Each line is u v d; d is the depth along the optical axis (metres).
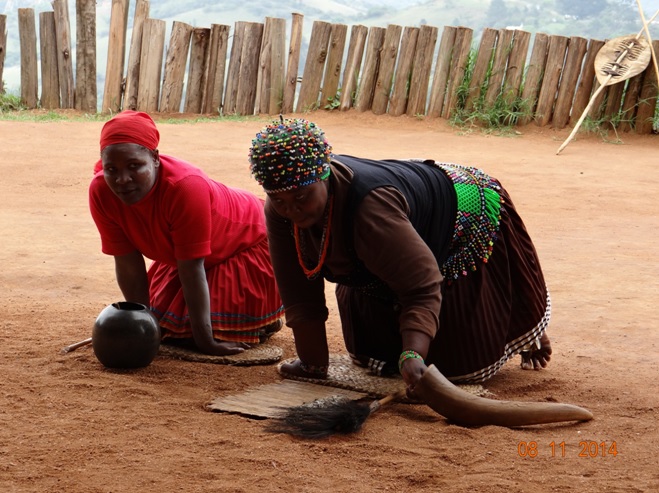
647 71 16.84
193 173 4.84
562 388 4.85
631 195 11.83
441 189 4.54
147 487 3.33
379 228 4.07
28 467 3.48
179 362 5.09
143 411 4.16
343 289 5.00
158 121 17.05
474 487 3.40
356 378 4.80
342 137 15.94
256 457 3.64
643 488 3.41
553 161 14.51
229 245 5.30
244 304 5.34
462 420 4.17
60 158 13.45
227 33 17.64
